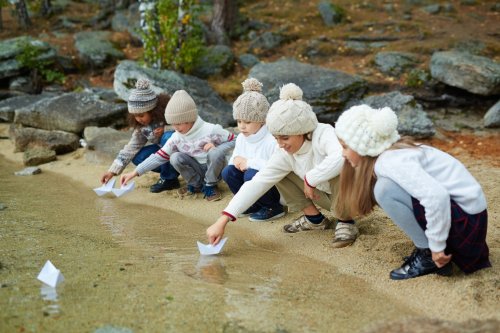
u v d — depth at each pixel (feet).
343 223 11.98
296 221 12.91
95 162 19.56
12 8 36.09
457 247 9.43
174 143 15.16
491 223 12.66
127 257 11.30
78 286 9.86
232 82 26.53
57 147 21.12
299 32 31.01
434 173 9.37
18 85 28.09
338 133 9.48
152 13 26.08
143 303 9.22
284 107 11.04
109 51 30.09
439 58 23.75
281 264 11.09
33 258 11.19
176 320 8.69
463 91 23.86
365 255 11.23
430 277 9.96
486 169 17.17
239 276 10.41
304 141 11.46
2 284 9.92
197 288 9.82
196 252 11.70
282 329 8.44
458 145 20.04
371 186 9.71
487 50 26.99
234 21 31.78
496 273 9.87
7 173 18.98
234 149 14.25
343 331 8.38
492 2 34.17
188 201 15.42
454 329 7.96
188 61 26.08
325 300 9.43
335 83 22.71
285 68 24.06
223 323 8.61
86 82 28.43
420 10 33.19
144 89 15.39
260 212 13.71
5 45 28.68
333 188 11.69
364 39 29.40
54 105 22.89
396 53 26.50
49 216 14.20
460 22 31.12
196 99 22.59
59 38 32.83
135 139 15.94
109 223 13.70
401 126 20.27
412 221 9.52
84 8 38.17
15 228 13.15
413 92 24.23
